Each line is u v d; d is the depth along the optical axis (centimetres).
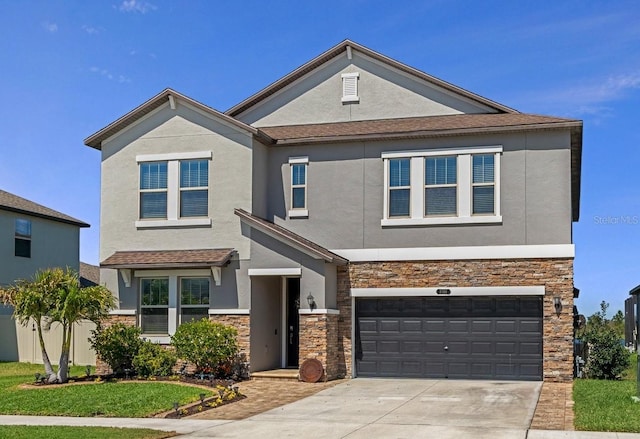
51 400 1753
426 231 2186
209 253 2205
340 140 2273
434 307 2175
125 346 2109
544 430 1328
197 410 1630
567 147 2103
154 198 2317
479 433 1312
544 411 1547
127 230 2325
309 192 2314
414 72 2541
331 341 2142
